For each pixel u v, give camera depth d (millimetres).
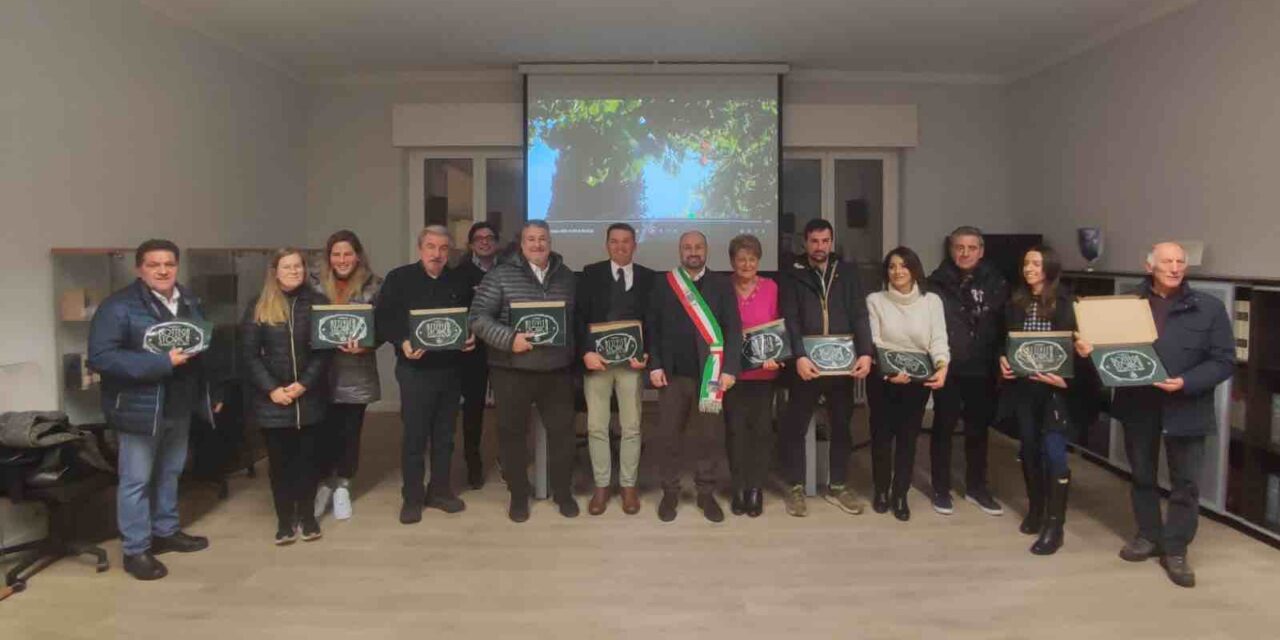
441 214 6480
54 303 3506
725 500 3973
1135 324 3031
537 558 3230
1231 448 3611
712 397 3412
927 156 6332
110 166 3922
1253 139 3740
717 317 3506
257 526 3639
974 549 3311
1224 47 3926
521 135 6211
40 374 3424
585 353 3576
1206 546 3336
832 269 3645
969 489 3904
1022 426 3402
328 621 2682
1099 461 4590
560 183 6070
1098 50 5047
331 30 4949
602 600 2836
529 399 3598
